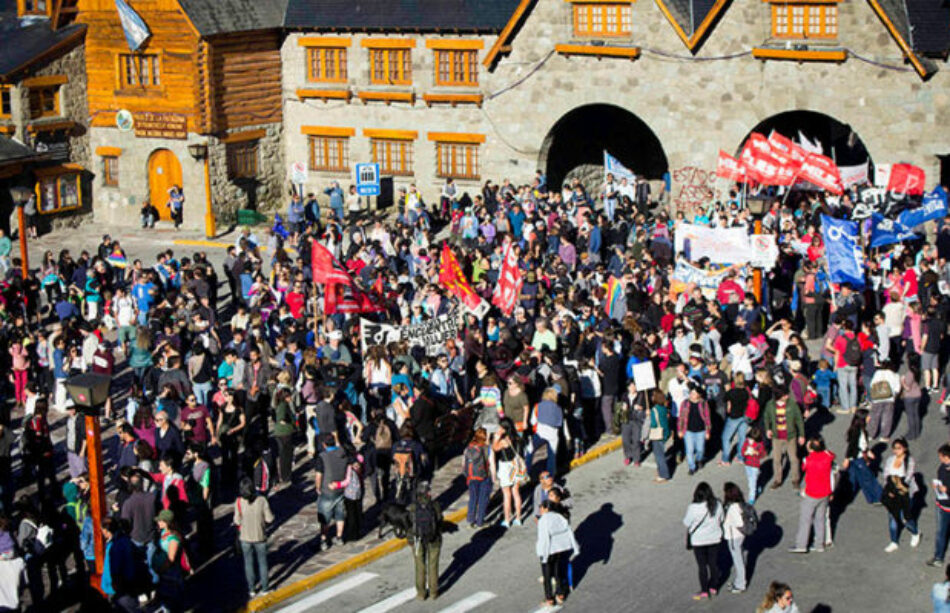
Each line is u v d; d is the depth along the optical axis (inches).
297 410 1127.0
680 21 1737.2
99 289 1460.4
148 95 1967.3
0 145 1903.3
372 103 1974.7
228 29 1931.6
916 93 1616.6
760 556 899.4
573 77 1819.6
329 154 2038.6
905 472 903.1
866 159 2048.5
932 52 1587.1
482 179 1923.0
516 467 952.9
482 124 1902.1
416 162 1967.3
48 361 1246.9
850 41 1643.7
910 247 1523.1
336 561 902.4
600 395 1118.4
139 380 1175.6
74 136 2007.9
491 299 1327.5
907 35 1596.9
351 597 852.6
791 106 1690.5
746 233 1294.3
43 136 1963.6
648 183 1951.3
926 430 1123.3
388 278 1391.5
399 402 1048.2
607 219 1608.0
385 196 1977.1
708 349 1147.3
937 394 1205.7
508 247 1246.3
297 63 2018.9
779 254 1443.2
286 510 998.4
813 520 901.2
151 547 809.5
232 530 965.2
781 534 934.4
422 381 1033.5
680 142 1766.7
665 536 932.6
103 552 815.1
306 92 2012.8
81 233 1983.3
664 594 841.5
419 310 1252.5
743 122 1722.4
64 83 1983.3
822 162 1491.1
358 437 982.4
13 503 1024.9
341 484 917.2
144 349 1173.7
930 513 968.9
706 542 821.2
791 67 1680.6
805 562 888.3
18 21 2007.9
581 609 823.7
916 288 1291.8
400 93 1937.7
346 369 1111.0
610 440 1126.4
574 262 1504.7
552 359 1067.3
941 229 1432.1
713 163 1752.0
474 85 1902.1
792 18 1678.2
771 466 1059.3
